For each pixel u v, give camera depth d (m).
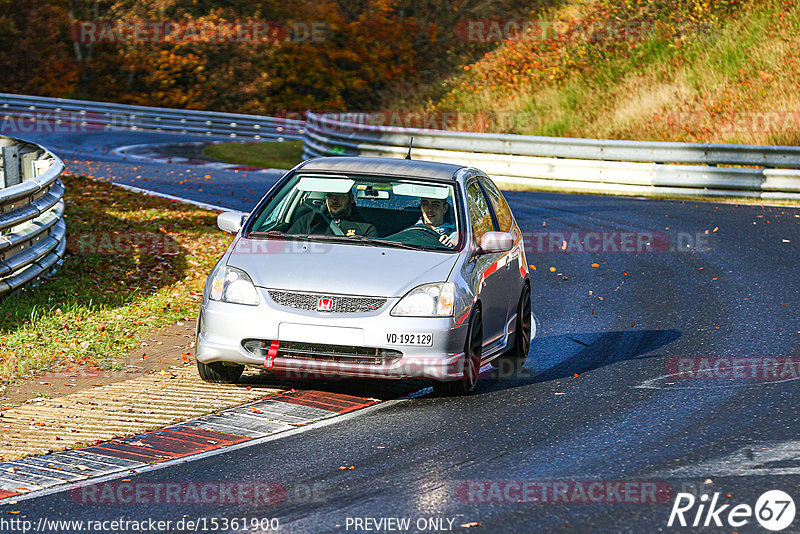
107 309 38.59
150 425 25.17
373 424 25.47
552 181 84.38
